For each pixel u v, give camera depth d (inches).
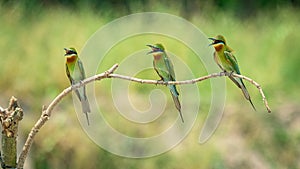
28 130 556.7
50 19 702.5
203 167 556.1
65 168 548.7
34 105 585.6
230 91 628.4
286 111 615.2
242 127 594.6
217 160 560.4
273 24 765.3
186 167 553.3
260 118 603.5
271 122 601.9
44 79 610.2
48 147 549.6
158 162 553.3
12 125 202.2
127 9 773.9
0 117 203.0
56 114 565.6
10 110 204.2
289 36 717.3
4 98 589.6
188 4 785.6
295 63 676.1
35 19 698.8
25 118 564.4
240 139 583.5
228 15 786.8
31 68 617.0
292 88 649.0
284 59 681.6
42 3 738.8
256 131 593.0
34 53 634.2
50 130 555.2
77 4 772.6
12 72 611.2
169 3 776.9
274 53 687.7
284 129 597.9
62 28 674.8
